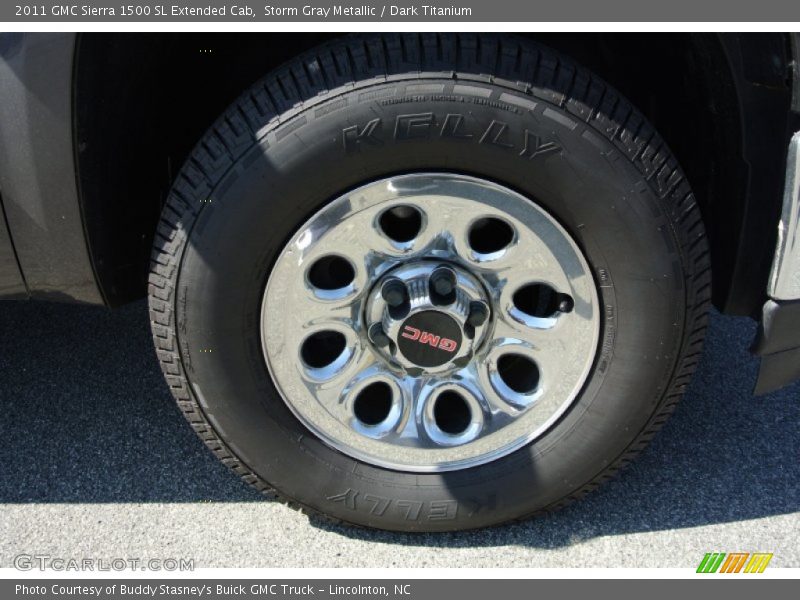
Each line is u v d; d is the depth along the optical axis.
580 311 1.75
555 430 1.87
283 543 1.95
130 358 2.66
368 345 1.79
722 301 1.88
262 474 1.89
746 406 2.42
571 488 1.92
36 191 1.63
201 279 1.66
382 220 1.77
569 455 1.88
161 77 1.77
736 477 2.13
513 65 1.55
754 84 1.59
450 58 1.54
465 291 1.73
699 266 1.71
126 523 2.00
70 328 2.82
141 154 1.80
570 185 1.61
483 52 1.55
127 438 2.29
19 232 1.69
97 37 1.54
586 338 1.78
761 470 2.16
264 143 1.57
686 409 2.41
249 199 1.60
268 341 1.75
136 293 1.92
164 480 2.14
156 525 1.99
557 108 1.56
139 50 1.65
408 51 1.55
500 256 1.70
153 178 1.87
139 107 1.74
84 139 1.60
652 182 1.62
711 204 1.84
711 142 1.79
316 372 1.81
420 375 1.82
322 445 1.87
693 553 1.90
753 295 1.83
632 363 1.78
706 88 1.71
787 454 2.21
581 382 1.82
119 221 1.79
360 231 1.67
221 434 1.84
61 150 1.58
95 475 2.15
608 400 1.82
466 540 1.96
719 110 1.70
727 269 1.82
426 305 1.71
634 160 1.60
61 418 2.37
